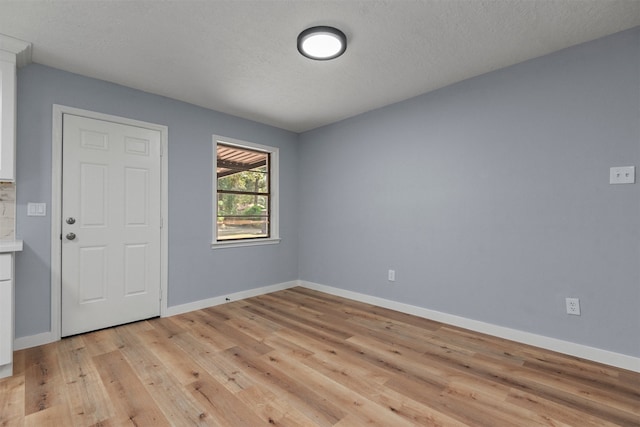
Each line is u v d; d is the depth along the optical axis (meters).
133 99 3.02
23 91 2.45
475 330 2.82
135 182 3.03
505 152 2.65
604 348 2.20
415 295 3.28
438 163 3.09
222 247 3.71
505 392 1.84
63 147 2.63
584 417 1.62
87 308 2.74
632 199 2.10
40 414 1.63
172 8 1.88
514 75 2.61
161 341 2.58
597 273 2.23
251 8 1.89
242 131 3.94
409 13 1.94
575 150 2.32
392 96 3.27
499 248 2.69
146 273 3.09
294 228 4.60
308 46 2.22
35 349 2.40
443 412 1.66
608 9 1.90
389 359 2.27
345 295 3.98
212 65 2.59
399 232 3.42
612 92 2.17
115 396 1.80
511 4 1.86
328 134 4.21
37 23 2.01
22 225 2.43
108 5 1.85
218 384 1.93
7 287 1.97
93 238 2.78
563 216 2.37
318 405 1.72
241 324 2.99
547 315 2.44
